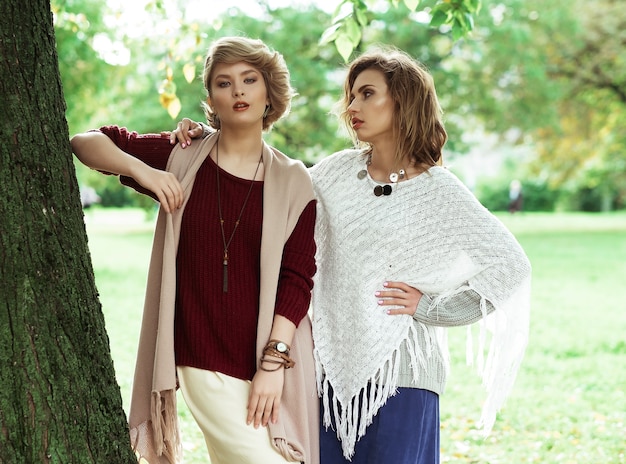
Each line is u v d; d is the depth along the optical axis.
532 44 22.81
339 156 3.22
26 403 2.30
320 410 3.12
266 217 2.78
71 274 2.42
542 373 7.59
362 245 3.07
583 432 5.74
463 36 4.51
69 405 2.37
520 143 29.94
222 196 2.79
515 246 3.05
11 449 2.29
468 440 5.57
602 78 26.98
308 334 3.06
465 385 7.08
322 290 3.15
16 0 2.32
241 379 2.77
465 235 3.04
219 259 2.76
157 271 2.79
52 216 2.38
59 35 13.12
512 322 3.08
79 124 15.71
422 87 3.05
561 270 15.65
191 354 2.76
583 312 10.91
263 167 2.85
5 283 2.29
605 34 26.41
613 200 40.66
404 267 3.06
